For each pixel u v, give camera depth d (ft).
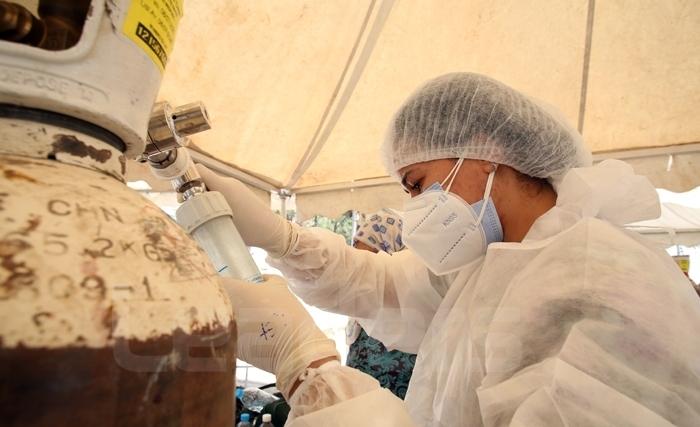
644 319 1.61
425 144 2.72
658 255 1.98
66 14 0.84
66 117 0.82
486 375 2.00
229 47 4.32
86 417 0.60
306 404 1.45
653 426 1.39
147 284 0.73
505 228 2.67
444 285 3.26
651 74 5.58
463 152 2.62
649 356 1.58
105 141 0.89
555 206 2.40
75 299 0.63
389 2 4.92
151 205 0.92
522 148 2.56
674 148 5.96
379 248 4.60
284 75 5.03
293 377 1.54
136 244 0.76
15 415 0.56
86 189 0.78
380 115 6.20
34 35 0.79
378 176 6.69
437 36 5.58
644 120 5.95
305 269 3.00
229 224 1.72
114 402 0.63
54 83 0.76
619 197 2.30
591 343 1.61
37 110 0.79
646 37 5.31
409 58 5.74
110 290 0.67
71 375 0.60
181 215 1.70
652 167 6.08
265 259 3.12
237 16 4.09
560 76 5.94
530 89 6.17
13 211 0.66
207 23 4.00
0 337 0.57
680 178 5.91
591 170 2.35
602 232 1.93
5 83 0.73
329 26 4.83
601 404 1.46
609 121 6.11
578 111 6.20
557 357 1.64
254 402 3.22
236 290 1.55
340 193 6.76
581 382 1.51
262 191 6.43
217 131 5.05
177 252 0.84
